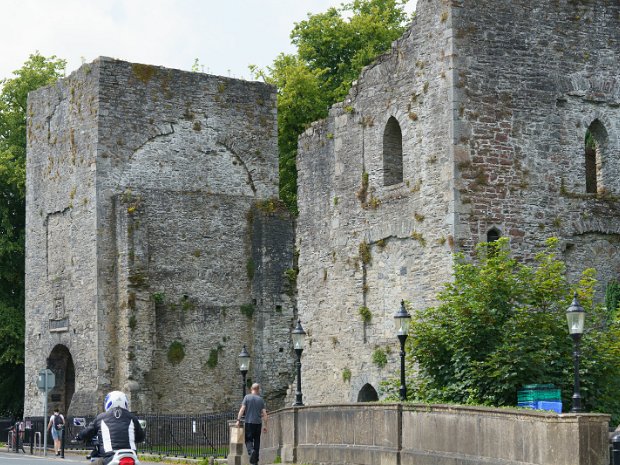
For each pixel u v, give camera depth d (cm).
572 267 3447
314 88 5684
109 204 4869
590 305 3014
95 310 4809
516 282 2981
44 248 5191
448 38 3406
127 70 4959
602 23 3553
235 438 3400
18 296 5962
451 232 3353
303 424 3045
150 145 4978
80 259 4938
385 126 3681
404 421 2617
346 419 2834
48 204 5169
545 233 3425
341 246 3853
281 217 5106
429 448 2522
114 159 4900
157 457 4050
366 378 3709
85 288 4894
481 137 3391
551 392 2850
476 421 2367
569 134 3484
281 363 5019
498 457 2298
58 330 5053
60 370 5159
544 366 2878
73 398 4825
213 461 3644
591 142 4156
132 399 4681
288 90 5650
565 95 3491
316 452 2955
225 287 5047
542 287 2977
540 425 2180
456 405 2450
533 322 2916
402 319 2914
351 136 3838
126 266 4784
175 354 4906
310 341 3994
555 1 3509
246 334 5059
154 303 4822
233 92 5172
